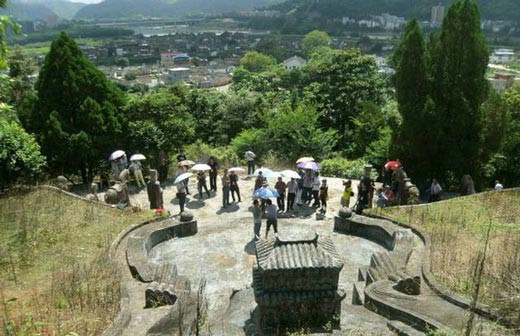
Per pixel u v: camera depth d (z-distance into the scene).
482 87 20.62
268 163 25.05
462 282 9.66
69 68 20.95
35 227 13.70
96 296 9.57
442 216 14.33
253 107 37.28
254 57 119.19
